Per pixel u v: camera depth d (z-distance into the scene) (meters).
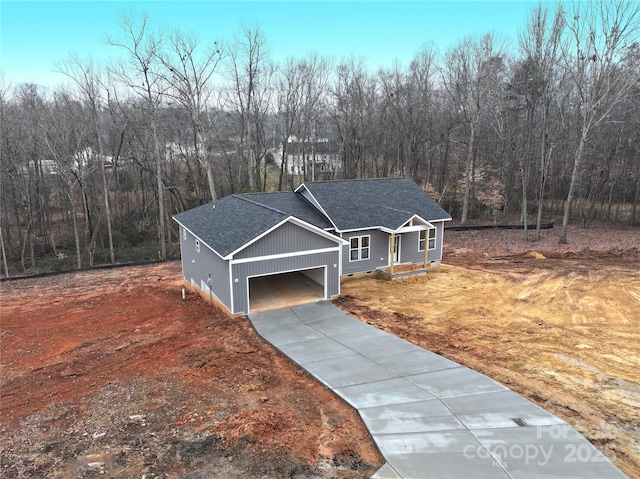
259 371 11.90
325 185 22.66
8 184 30.59
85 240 32.06
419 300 17.91
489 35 47.50
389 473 7.59
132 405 10.20
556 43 27.41
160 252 30.69
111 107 33.25
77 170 30.66
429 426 8.95
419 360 12.22
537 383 11.05
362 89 41.47
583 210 34.44
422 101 42.50
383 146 44.69
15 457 8.29
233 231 16.84
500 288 19.30
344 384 10.85
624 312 16.16
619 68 26.58
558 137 36.00
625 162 35.34
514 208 39.91
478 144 39.41
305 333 14.39
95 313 17.34
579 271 21.80
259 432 8.88
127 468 7.91
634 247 26.41
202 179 40.06
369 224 20.36
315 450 8.38
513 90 33.97
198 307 17.86
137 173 39.28
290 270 16.69
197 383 11.27
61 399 10.60
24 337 14.91
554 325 15.05
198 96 30.78
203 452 8.34
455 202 39.62
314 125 41.31
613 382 11.10
